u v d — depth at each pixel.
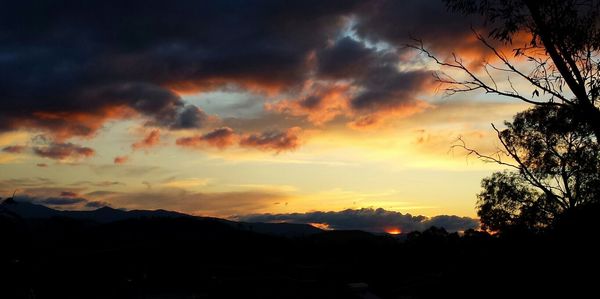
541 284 15.78
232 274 38.00
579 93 8.36
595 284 13.77
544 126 16.89
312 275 35.97
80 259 19.27
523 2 8.94
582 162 15.57
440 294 21.89
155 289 32.34
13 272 9.73
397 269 33.06
